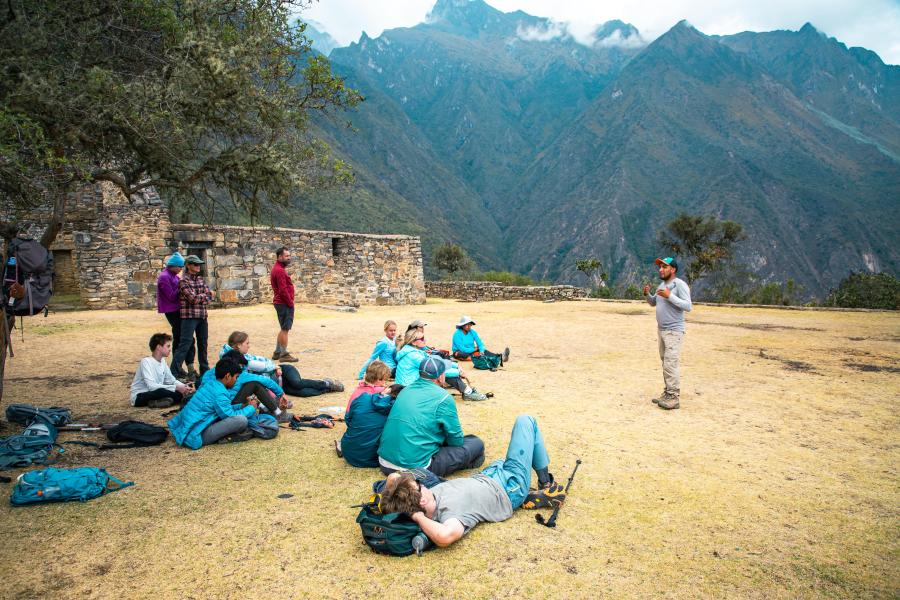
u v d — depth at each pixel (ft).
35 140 15.53
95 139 19.58
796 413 21.90
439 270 233.76
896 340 41.45
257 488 14.61
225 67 19.25
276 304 31.63
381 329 47.09
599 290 147.64
